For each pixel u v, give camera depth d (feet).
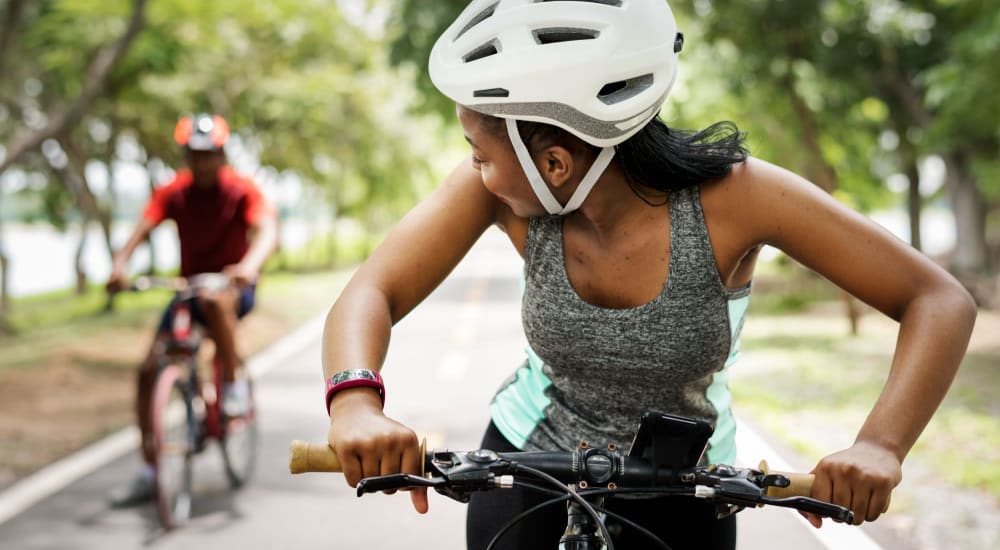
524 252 6.42
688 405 6.63
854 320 43.39
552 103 5.43
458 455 5.32
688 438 5.38
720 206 6.00
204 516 17.69
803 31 48.11
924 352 5.51
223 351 18.35
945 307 5.60
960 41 40.01
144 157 83.25
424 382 31.37
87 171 80.89
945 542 14.67
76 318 61.62
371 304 5.95
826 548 14.73
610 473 5.49
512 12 5.44
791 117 58.08
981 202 75.31
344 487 19.44
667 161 5.88
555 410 6.88
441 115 54.24
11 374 35.47
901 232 100.78
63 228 85.87
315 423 25.76
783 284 75.77
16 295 96.17
